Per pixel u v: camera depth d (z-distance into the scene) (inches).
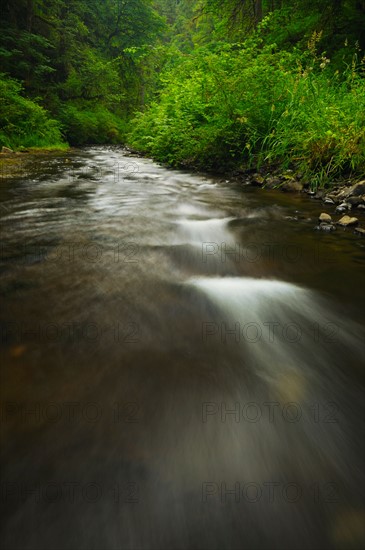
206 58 319.0
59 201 172.9
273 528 36.3
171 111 410.6
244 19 549.6
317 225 150.8
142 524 35.3
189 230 137.0
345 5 399.5
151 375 56.2
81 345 61.9
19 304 74.4
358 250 122.0
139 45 1102.4
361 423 50.9
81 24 848.3
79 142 786.2
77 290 81.7
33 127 513.0
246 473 42.3
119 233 126.6
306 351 67.7
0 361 56.5
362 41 404.5
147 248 113.4
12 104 478.3
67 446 42.7
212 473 41.6
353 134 201.8
